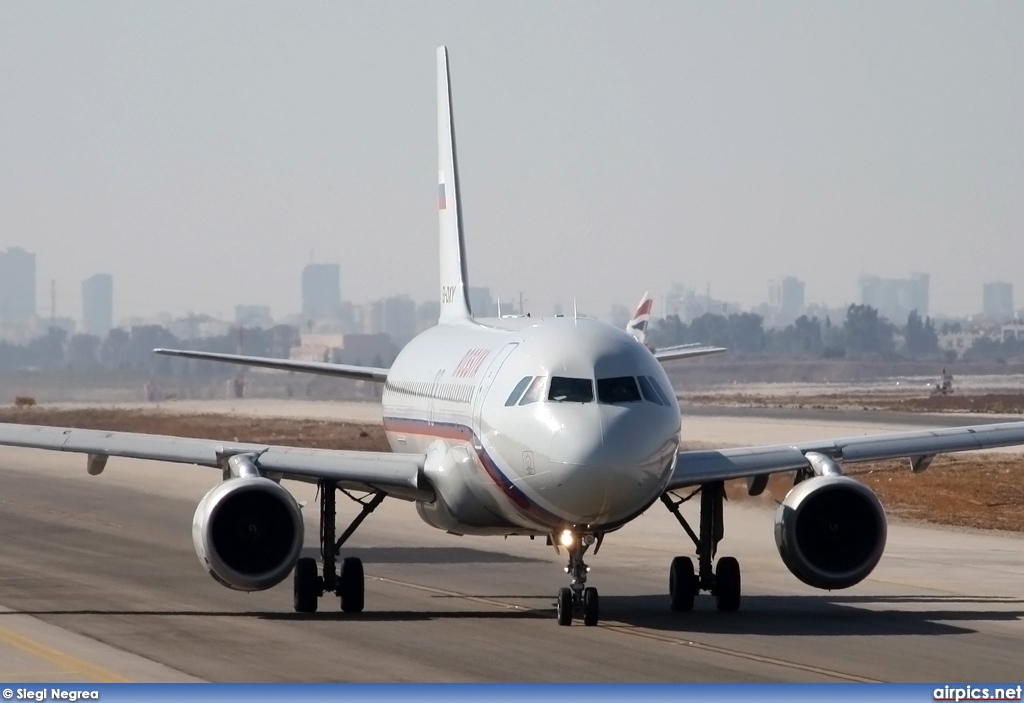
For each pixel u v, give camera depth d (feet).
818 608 314.76
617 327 306.35
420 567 383.45
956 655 256.32
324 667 242.17
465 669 240.53
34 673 238.48
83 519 501.97
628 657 252.01
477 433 298.76
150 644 264.72
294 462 305.32
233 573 287.69
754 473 307.17
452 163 462.60
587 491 270.46
